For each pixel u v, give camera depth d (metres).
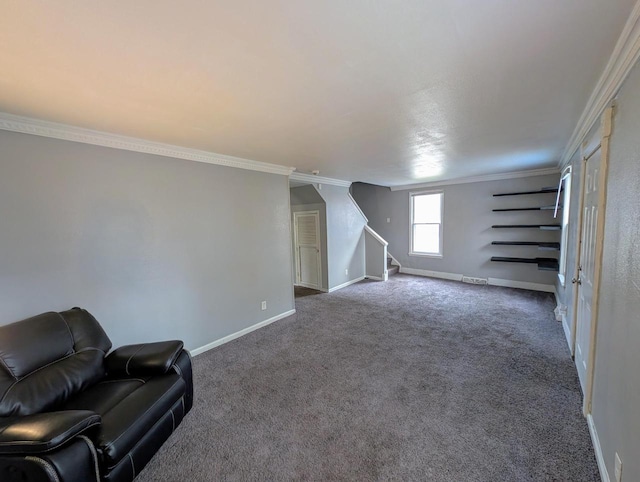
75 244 2.35
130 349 2.13
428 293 5.37
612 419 1.45
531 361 2.83
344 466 1.71
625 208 1.38
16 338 1.74
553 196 4.96
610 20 1.13
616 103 1.59
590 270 2.16
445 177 5.62
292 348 3.29
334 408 2.23
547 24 1.15
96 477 1.37
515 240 5.46
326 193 5.61
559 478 1.59
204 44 1.24
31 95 1.70
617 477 1.34
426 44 1.28
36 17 1.03
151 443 1.68
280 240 4.23
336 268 5.89
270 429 2.03
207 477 1.66
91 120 2.13
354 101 1.88
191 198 3.14
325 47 1.28
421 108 2.03
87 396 1.79
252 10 1.03
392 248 7.36
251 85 1.63
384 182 6.32
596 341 1.88
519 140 2.94
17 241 2.08
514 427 1.97
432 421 2.06
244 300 3.74
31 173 2.13
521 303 4.61
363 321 4.08
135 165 2.70
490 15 1.09
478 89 1.75
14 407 1.55
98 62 1.36
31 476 1.23
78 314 2.15
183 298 3.10
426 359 2.94
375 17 1.09
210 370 2.85
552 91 1.79
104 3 0.97
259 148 3.08
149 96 1.74
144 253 2.78
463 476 1.62
